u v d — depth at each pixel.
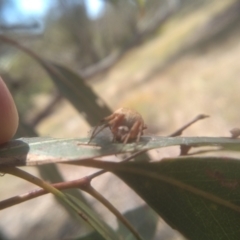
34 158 0.06
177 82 0.52
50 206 0.33
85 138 0.06
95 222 0.07
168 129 0.42
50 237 0.29
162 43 0.72
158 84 0.54
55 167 0.15
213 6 0.77
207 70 0.51
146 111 0.47
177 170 0.07
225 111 0.41
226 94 0.43
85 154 0.06
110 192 0.30
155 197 0.07
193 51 0.60
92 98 0.15
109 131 0.07
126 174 0.07
